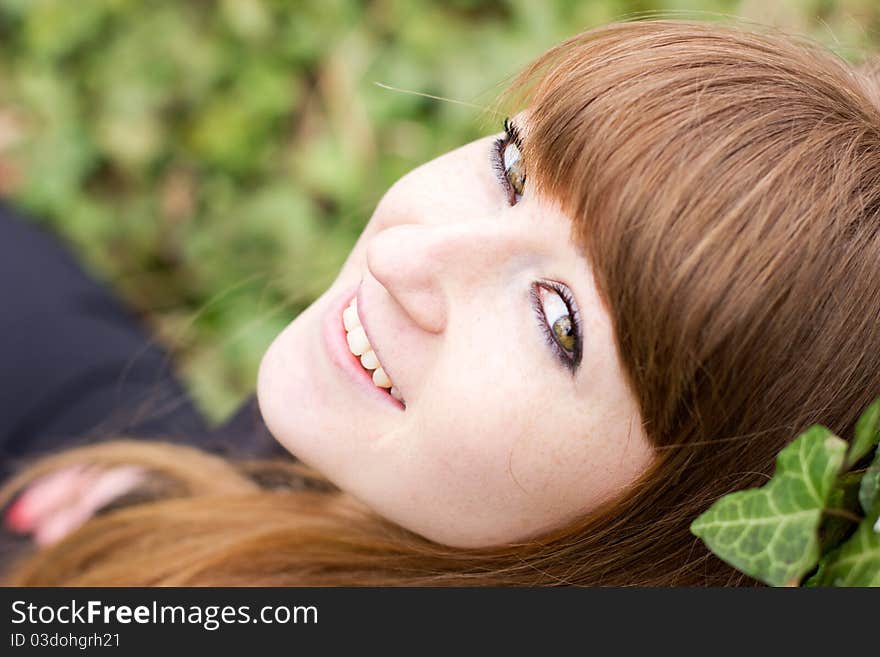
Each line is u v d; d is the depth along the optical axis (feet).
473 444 3.49
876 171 3.18
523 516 3.67
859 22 5.77
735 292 3.02
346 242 7.09
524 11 7.19
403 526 4.00
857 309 3.14
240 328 7.61
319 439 3.99
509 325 3.43
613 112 3.20
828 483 2.59
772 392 3.19
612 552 3.74
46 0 8.01
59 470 5.73
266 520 4.78
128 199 8.19
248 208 7.91
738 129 3.11
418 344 3.62
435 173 4.00
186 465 5.61
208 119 7.91
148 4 7.95
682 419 3.25
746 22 4.20
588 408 3.33
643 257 3.06
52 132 8.10
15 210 7.20
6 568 5.53
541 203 3.35
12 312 6.31
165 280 8.23
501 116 4.44
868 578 2.59
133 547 5.02
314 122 7.84
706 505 3.48
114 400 6.30
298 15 7.66
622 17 4.58
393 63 7.49
